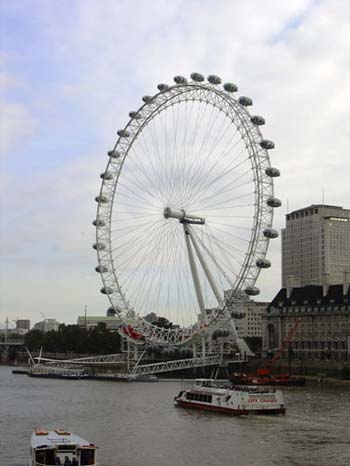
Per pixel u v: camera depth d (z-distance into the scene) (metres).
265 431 113.81
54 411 143.12
